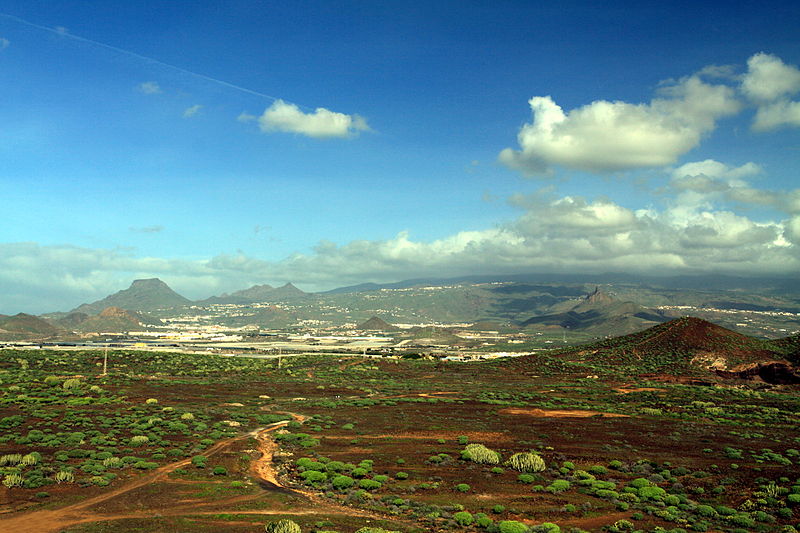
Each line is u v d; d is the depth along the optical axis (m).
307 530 38.25
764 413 93.56
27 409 81.69
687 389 124.75
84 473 52.16
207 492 47.84
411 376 167.88
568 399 112.75
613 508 45.62
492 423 83.38
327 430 78.19
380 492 49.44
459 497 48.31
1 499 44.16
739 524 41.78
